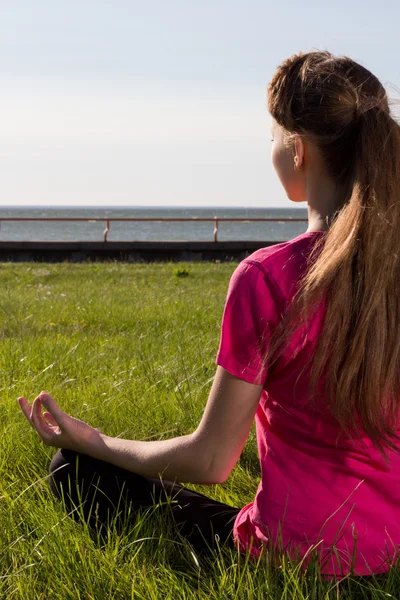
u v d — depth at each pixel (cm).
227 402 178
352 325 164
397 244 164
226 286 1291
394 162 166
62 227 11812
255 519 189
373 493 179
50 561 218
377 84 178
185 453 186
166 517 227
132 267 1917
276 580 188
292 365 174
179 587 203
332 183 176
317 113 172
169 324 734
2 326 723
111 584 205
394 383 168
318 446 179
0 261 2233
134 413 384
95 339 639
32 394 427
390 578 182
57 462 234
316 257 170
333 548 179
